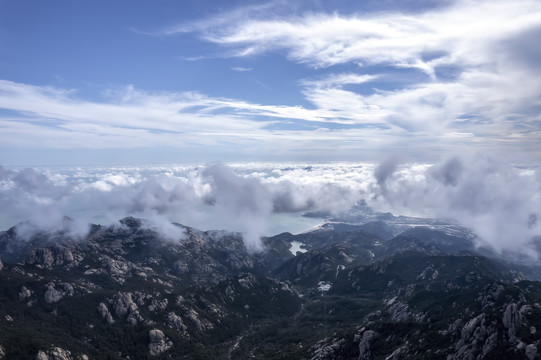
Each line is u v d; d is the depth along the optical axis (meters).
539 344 197.75
